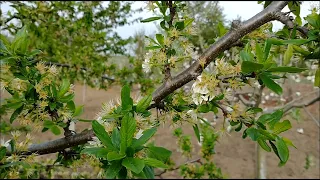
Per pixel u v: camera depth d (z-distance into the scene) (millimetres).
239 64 316
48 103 392
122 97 296
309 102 1374
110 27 1462
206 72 331
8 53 388
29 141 407
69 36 1210
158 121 367
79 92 4039
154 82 1099
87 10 1199
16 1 940
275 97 2539
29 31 946
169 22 404
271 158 2666
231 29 357
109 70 1141
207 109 339
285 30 389
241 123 331
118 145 259
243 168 2508
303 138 2777
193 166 1066
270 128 316
